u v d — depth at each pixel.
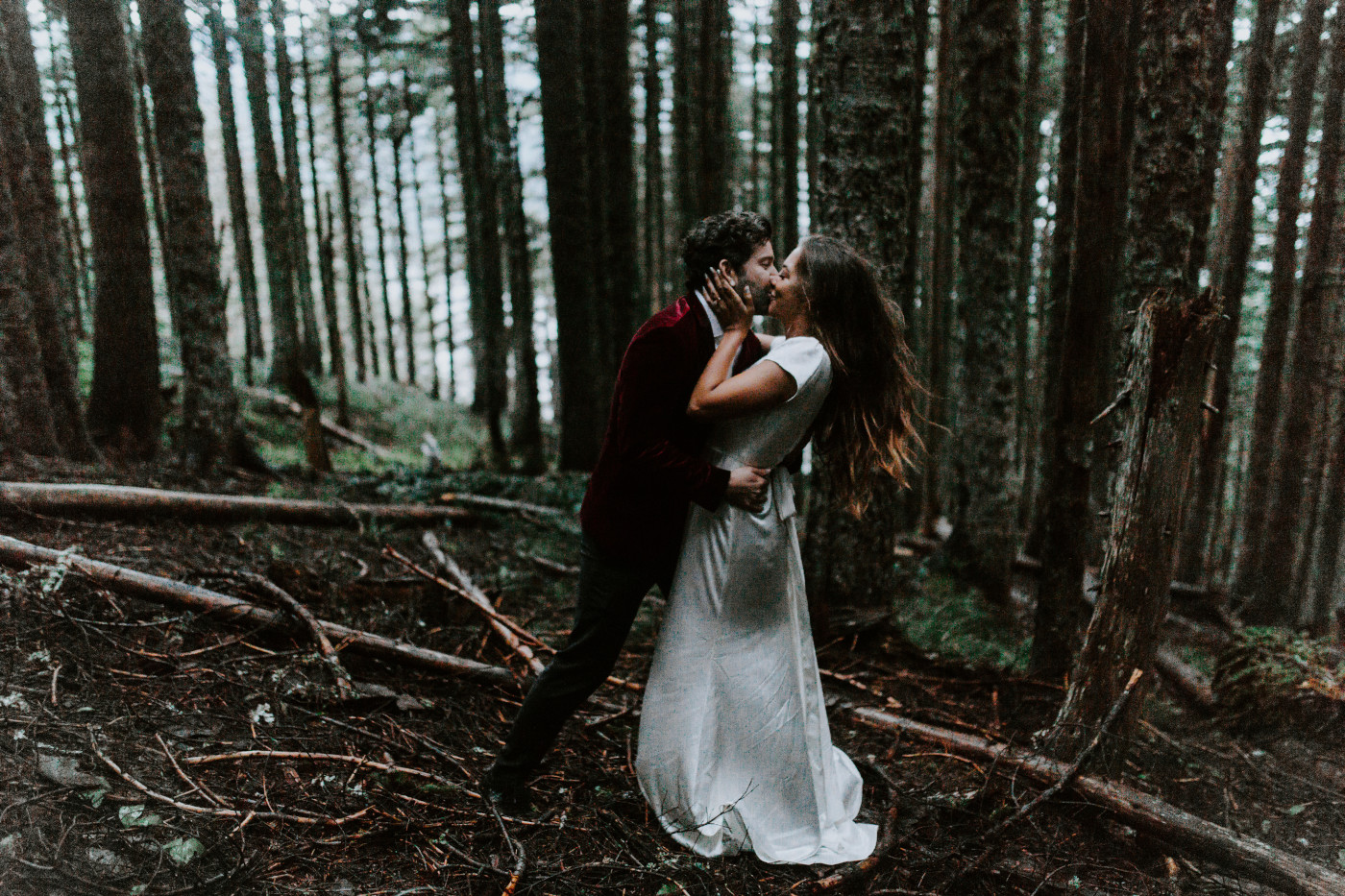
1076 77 6.05
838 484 2.60
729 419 2.26
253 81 12.30
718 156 10.18
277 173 13.10
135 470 6.16
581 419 10.80
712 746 2.36
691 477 2.24
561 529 6.45
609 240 11.71
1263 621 5.90
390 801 2.32
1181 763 3.13
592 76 10.91
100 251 6.80
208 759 2.27
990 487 6.51
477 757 2.70
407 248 25.28
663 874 2.14
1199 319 2.70
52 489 4.32
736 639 2.40
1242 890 2.24
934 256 9.24
